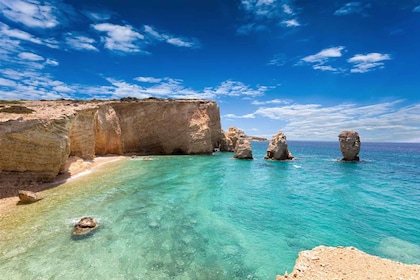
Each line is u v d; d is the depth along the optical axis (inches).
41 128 733.3
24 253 389.1
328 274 307.6
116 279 335.3
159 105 1999.3
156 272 357.1
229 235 496.4
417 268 318.0
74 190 743.1
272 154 1841.8
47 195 680.4
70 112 917.2
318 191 887.1
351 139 1811.0
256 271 371.6
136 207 629.9
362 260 343.0
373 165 1647.4
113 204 641.0
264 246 453.7
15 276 332.2
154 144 2011.6
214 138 2474.2
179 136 2049.7
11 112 852.0
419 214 642.8
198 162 1539.1
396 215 634.8
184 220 564.1
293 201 751.7
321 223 573.6
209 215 604.4
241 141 1844.2
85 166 1093.1
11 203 606.2
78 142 1178.6
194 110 2138.3
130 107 1921.8
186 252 420.5
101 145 1617.9
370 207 701.3
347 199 783.7
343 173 1299.2
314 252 370.9
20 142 693.9
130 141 1908.2
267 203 724.0
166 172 1133.7
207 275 356.5
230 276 356.5
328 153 3085.6
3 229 466.3
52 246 414.9
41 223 498.6
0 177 672.4
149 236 473.4
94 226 494.9
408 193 872.3
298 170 1368.1
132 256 398.0
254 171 1293.1
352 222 582.2
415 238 499.2
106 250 411.5
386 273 307.4
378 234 516.4
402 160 2112.5
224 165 1459.2
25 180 721.6
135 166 1267.2
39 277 331.9
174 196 749.3
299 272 315.3
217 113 2517.2
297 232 520.4
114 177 961.5
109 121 1686.8
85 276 338.3
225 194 806.5
